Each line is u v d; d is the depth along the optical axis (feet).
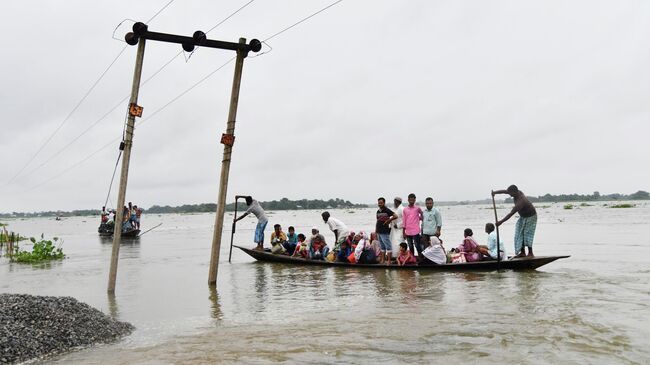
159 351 20.66
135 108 37.22
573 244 66.69
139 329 24.85
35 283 41.60
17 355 19.56
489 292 31.68
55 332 22.09
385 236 47.47
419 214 46.96
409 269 44.42
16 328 21.66
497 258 42.34
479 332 21.98
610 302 27.02
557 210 258.98
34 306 24.48
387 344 20.66
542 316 24.44
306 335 22.54
